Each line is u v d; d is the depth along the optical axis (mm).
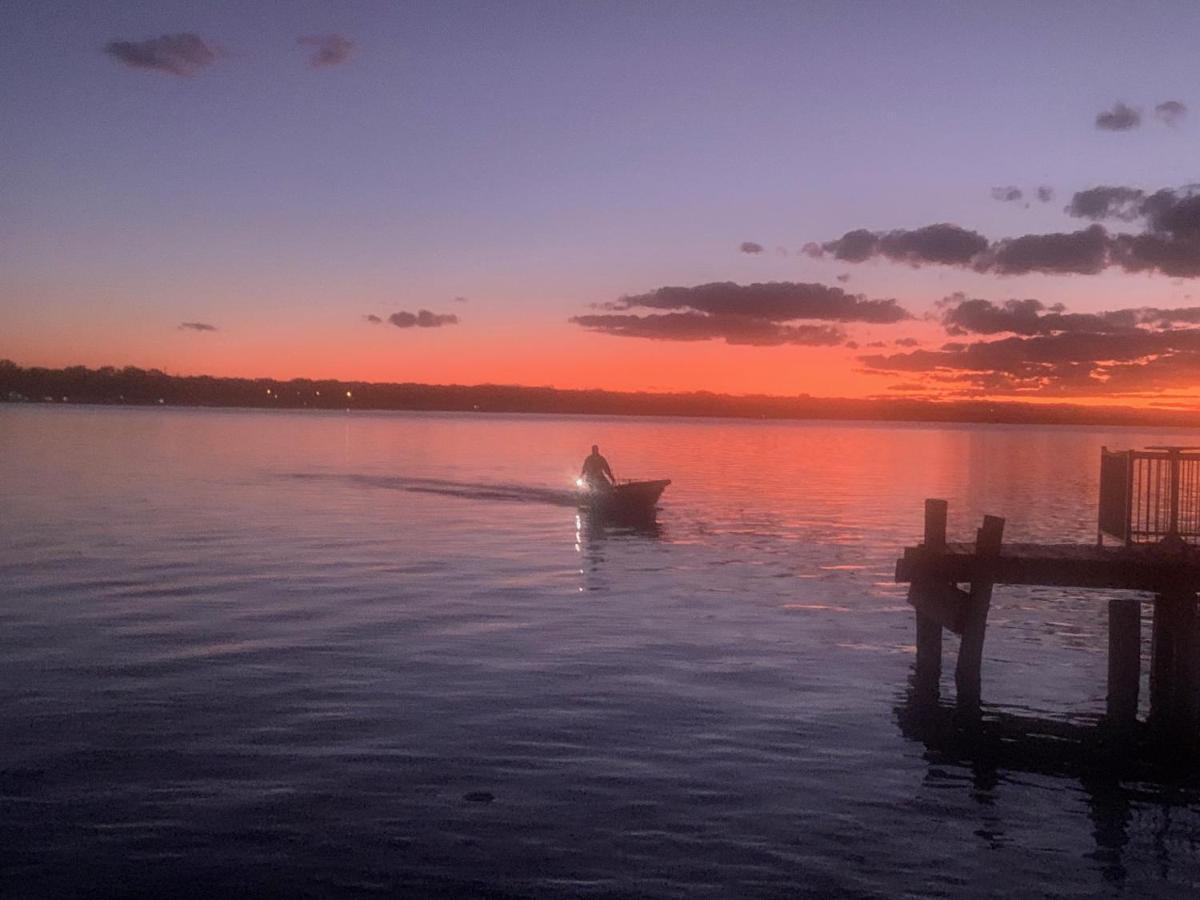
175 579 23797
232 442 96812
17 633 18156
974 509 44906
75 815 10586
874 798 11641
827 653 18047
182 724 13367
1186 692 14117
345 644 17750
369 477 57469
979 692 14828
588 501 40031
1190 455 15547
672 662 17109
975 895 9414
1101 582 14586
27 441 88812
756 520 39312
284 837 10164
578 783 11688
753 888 9375
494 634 18812
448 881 9359
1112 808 11648
